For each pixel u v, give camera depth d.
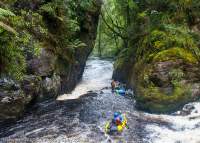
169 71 13.58
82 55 19.77
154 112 13.09
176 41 14.52
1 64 10.73
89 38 20.53
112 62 31.34
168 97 13.10
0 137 10.48
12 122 11.47
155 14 17.17
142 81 14.12
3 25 9.67
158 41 15.04
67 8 16.14
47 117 12.25
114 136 10.43
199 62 14.06
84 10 19.19
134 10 22.27
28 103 12.14
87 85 19.73
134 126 11.34
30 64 12.22
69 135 10.50
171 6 16.75
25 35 12.12
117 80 20.58
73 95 16.30
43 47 13.12
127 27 23.83
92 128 11.09
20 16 12.38
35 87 12.25
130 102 14.66
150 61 14.44
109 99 15.00
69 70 16.75
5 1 12.10
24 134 10.68
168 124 11.63
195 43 15.03
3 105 10.80
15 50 11.33
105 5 31.02
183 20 16.02
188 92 13.31
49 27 14.37
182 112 12.83
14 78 11.13
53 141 10.05
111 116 12.36
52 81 13.91
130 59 18.69
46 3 14.51
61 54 15.11
